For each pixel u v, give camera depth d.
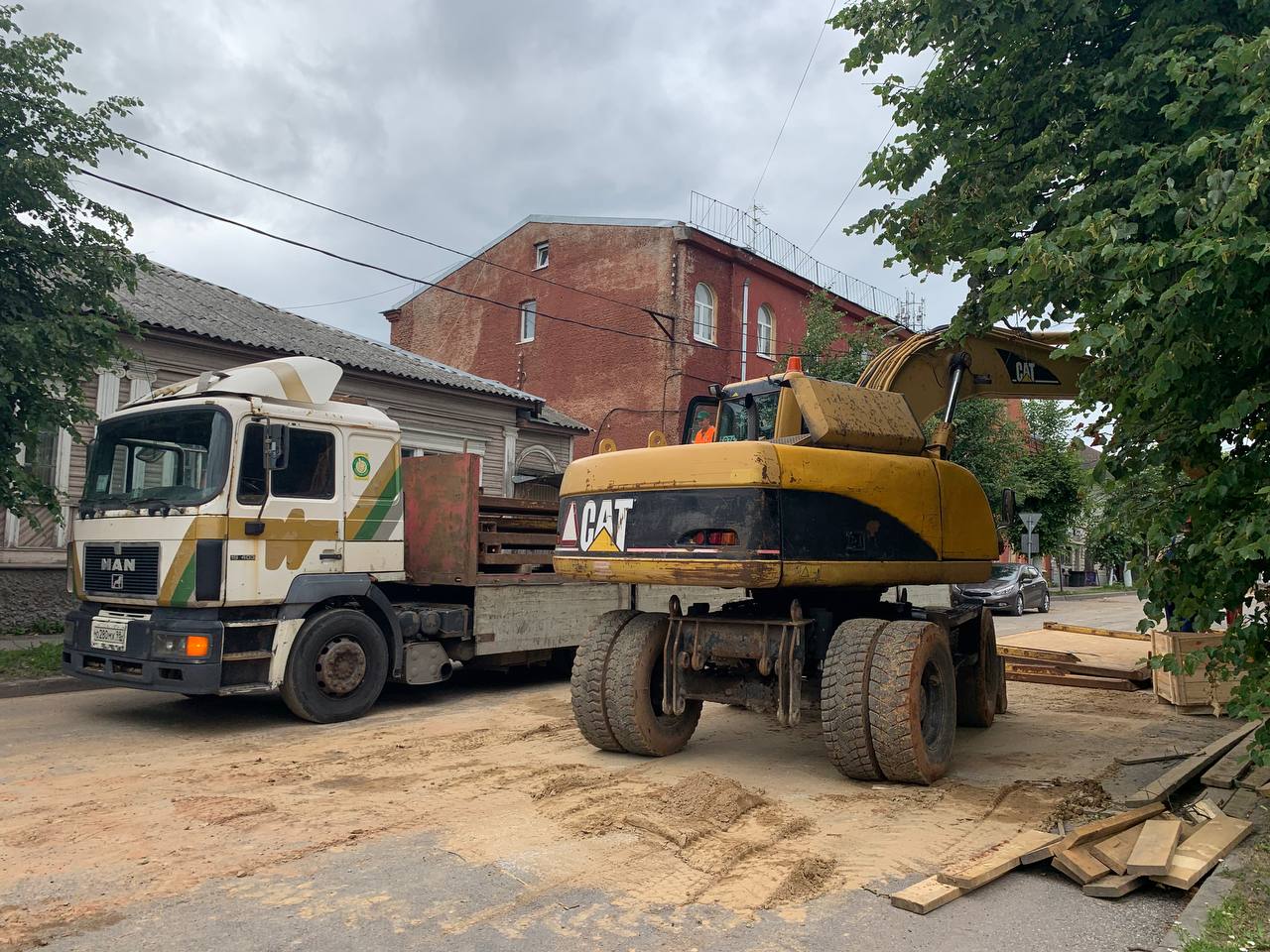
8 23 8.96
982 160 6.43
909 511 6.73
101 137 9.55
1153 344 4.27
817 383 6.59
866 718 5.88
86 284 9.80
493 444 19.09
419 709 8.83
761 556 5.77
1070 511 30.09
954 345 8.30
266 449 7.77
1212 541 4.18
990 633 8.38
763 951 3.60
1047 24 5.98
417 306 31.92
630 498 6.45
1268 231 3.80
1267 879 4.14
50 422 9.37
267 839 4.84
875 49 6.67
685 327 25.08
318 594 8.07
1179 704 8.80
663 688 6.64
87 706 8.74
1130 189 5.02
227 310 16.56
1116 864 4.30
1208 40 5.14
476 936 3.70
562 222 27.50
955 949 3.65
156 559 7.59
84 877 4.30
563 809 5.38
